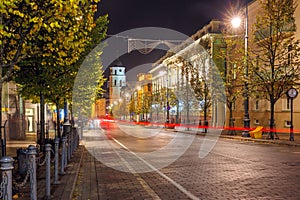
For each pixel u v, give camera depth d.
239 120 41.69
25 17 7.97
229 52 35.47
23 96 16.95
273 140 24.58
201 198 7.95
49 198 7.39
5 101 24.84
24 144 21.36
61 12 8.20
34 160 6.04
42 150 14.07
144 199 7.98
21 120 26.30
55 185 8.95
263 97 27.31
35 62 12.19
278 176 10.48
